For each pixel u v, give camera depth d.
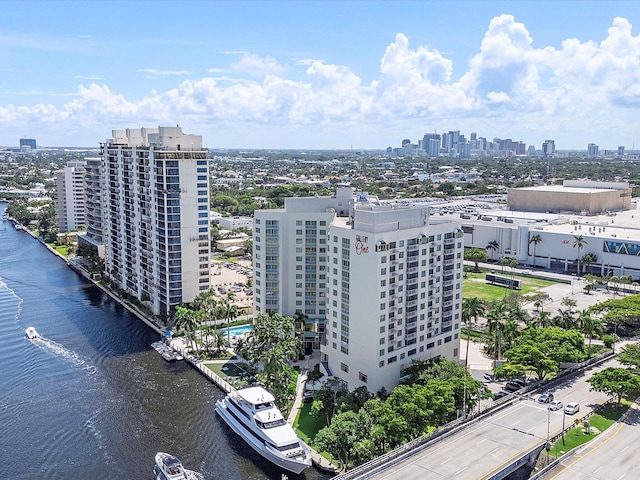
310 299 185.12
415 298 152.62
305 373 169.75
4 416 144.25
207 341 192.00
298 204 184.12
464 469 100.00
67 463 124.00
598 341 192.12
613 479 103.88
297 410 146.38
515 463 103.12
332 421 120.69
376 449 113.44
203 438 134.88
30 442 132.12
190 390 160.75
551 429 118.62
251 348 162.88
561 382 148.62
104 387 162.12
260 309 189.50
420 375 140.00
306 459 119.31
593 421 125.75
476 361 175.88
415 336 154.25
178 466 117.25
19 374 170.50
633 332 198.12
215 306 197.62
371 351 144.12
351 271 148.25
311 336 185.25
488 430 117.25
